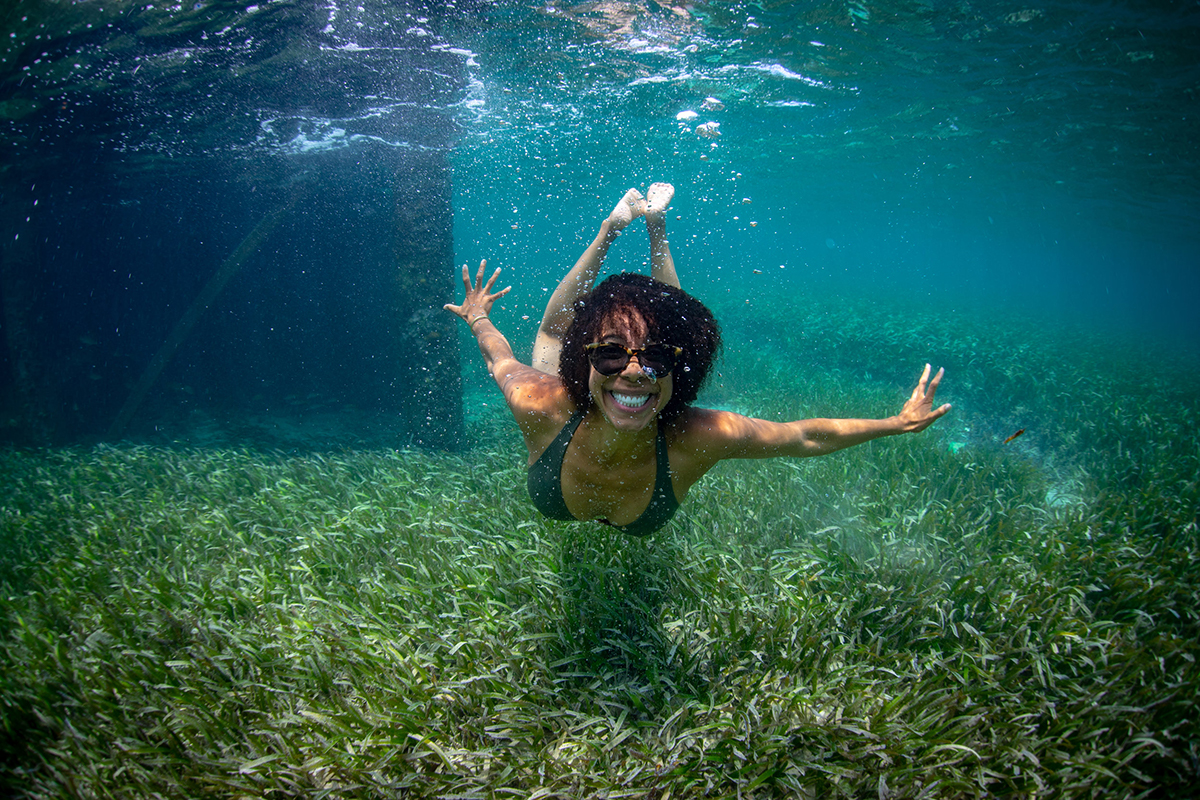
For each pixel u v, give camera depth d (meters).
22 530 2.47
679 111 6.27
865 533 2.05
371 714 1.29
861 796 1.16
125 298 6.06
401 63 3.68
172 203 6.38
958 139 7.66
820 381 5.42
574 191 13.33
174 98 3.89
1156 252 22.16
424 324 3.50
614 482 1.13
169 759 1.22
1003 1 3.70
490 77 4.26
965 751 1.20
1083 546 2.04
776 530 2.05
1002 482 2.71
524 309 9.30
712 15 3.79
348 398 5.84
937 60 4.80
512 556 1.84
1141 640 1.59
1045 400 4.99
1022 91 5.46
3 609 1.75
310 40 3.30
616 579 1.68
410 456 3.12
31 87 3.44
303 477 2.99
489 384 6.10
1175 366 7.92
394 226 3.49
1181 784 1.20
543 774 1.18
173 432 5.11
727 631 1.51
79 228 5.69
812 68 5.02
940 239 30.38
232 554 2.08
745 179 12.61
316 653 1.44
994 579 1.76
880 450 2.96
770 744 1.20
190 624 1.61
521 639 1.47
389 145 4.68
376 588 1.72
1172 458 3.17
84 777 1.19
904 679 1.42
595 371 0.93
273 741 1.26
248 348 5.95
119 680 1.41
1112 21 3.86
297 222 5.79
